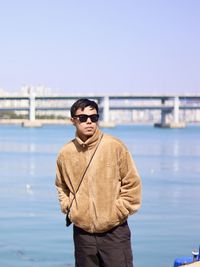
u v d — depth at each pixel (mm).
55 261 17875
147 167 61562
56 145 106875
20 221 25391
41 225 24312
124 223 6699
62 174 6848
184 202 33250
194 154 84688
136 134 177875
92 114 6652
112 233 6633
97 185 6621
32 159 72000
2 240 20875
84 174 6676
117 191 6625
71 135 159500
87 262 6719
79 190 6695
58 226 24031
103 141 6699
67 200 6832
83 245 6707
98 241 6648
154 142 123938
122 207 6566
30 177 49281
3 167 60406
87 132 6656
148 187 42062
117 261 6613
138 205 6645
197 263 8414
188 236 21922
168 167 61938
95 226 6605
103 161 6637
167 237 21672
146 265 17422
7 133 178250
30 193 37438
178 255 18766
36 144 110812
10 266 17078
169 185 43719
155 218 26453
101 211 6590
